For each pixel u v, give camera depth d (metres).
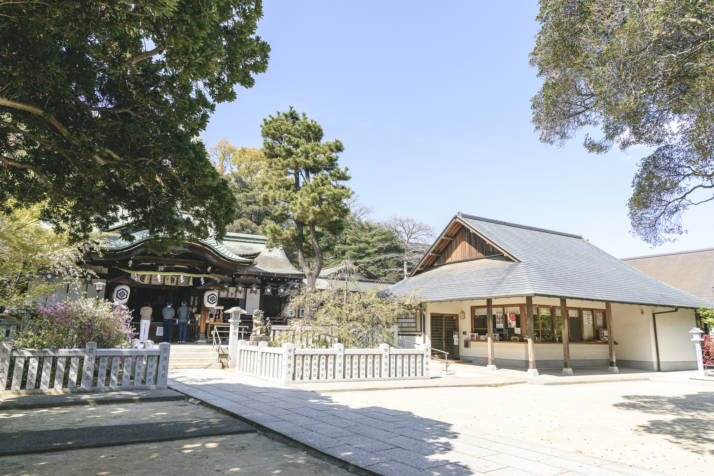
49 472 3.93
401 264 43.66
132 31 4.34
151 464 4.24
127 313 10.90
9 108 5.05
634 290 18.42
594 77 7.16
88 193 5.75
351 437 5.42
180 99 5.18
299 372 10.24
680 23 5.97
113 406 7.11
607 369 18.30
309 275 22.25
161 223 6.22
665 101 7.27
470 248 20.56
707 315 18.98
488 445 5.32
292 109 23.95
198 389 8.63
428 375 12.23
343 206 21.66
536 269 16.20
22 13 3.85
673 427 7.27
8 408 6.52
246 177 40.78
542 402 9.73
